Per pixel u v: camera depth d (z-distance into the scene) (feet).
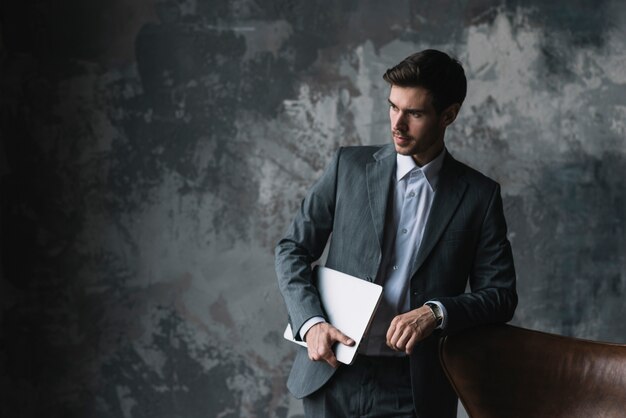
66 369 10.82
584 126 11.03
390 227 6.64
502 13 10.88
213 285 10.88
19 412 10.80
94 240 10.76
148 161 10.75
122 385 10.89
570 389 6.61
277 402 11.03
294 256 6.78
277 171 10.83
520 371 6.65
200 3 10.67
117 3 10.61
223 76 10.73
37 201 10.65
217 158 10.79
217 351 10.95
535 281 11.13
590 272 11.15
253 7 10.70
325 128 10.81
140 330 10.87
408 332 6.05
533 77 10.95
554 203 11.08
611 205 11.12
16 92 10.55
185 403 10.96
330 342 6.14
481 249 6.73
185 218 10.82
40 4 10.52
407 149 6.26
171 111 10.72
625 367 6.53
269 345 10.97
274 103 10.78
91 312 10.80
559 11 10.94
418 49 10.84
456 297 6.41
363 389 6.54
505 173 11.02
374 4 10.77
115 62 10.64
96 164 10.69
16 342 10.73
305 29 10.75
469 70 10.91
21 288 10.70
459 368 6.54
